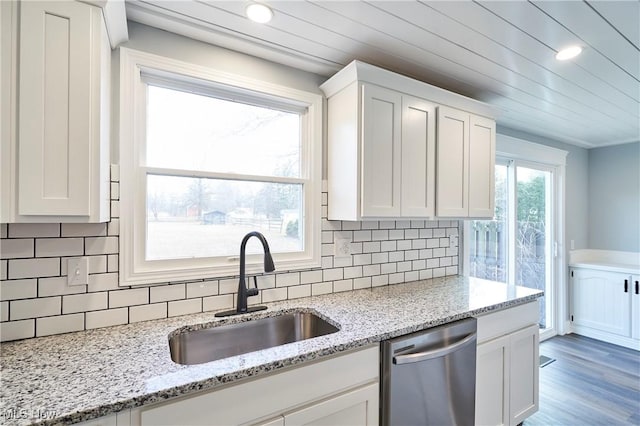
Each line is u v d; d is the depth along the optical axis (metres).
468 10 1.38
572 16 1.41
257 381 1.04
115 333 1.31
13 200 0.98
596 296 3.56
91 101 1.10
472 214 2.18
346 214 1.81
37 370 0.99
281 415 1.08
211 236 1.68
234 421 1.00
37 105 1.01
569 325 3.77
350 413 1.24
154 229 1.54
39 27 1.02
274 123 1.89
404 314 1.56
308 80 1.94
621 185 3.76
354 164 1.74
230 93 1.75
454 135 2.09
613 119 2.88
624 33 1.54
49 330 1.27
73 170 1.07
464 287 2.17
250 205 1.79
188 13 1.41
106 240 1.38
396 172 1.84
